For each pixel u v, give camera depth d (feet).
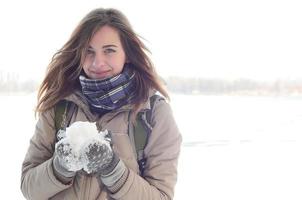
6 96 91.61
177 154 5.24
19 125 39.75
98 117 5.19
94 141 4.25
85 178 4.91
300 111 79.82
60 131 4.66
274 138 38.09
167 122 5.23
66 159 4.24
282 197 17.01
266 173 21.79
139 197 4.69
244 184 19.19
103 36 5.10
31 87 104.22
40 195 4.85
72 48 5.32
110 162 4.42
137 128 5.10
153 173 5.06
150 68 5.47
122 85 5.11
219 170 22.35
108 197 4.94
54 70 5.40
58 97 5.26
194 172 21.68
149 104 5.22
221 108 81.71
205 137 37.70
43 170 4.77
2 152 25.04
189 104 88.58
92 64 5.14
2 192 15.96
